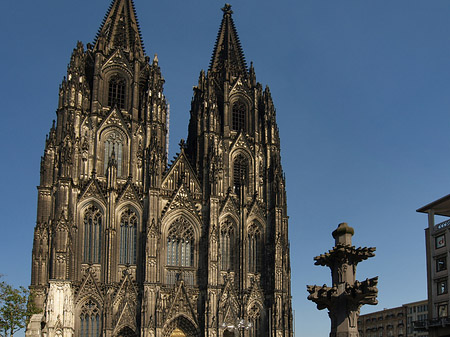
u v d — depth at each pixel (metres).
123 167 138.75
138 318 127.81
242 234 142.62
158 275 130.00
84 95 139.12
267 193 149.25
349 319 57.22
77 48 141.88
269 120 155.00
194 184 143.50
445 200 133.00
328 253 59.66
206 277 134.88
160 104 144.88
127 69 146.62
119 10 155.62
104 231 131.00
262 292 140.38
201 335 132.00
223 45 166.25
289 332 136.75
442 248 131.62
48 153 133.75
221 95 156.88
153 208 133.75
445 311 127.94
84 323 124.44
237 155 150.75
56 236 123.31
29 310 119.62
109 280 127.62
